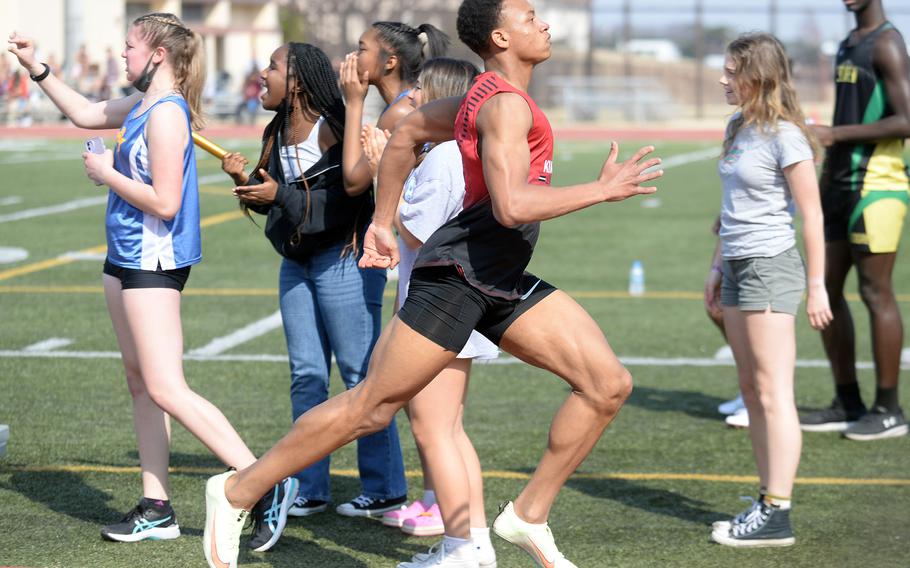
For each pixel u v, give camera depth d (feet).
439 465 24.79
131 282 25.88
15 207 99.25
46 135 196.24
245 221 92.94
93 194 108.99
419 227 25.76
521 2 21.29
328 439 22.54
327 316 28.91
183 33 26.40
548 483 23.36
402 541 28.09
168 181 25.35
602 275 69.05
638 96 248.32
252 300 60.44
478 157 21.17
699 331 53.93
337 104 28.43
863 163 36.83
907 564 26.37
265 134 28.73
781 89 27.61
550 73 274.98
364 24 296.92
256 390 42.65
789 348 27.58
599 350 22.44
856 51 36.94
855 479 33.04
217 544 23.57
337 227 28.37
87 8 252.21
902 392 43.21
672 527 29.01
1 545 26.91
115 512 29.43
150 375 25.95
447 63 26.66
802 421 38.55
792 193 27.58
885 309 37.37
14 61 225.56
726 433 38.09
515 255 21.81
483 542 25.71
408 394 22.20
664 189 119.75
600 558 26.73
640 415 40.29
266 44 294.66
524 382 44.68
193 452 35.27
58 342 50.11
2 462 33.65
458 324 21.79
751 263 27.66
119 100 29.53
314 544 27.71
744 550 27.32
